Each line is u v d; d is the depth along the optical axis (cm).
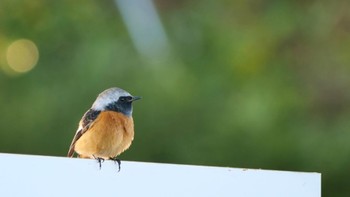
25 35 1814
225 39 1772
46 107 1627
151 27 1802
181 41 1800
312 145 1650
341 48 1859
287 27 1842
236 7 1864
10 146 1623
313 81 1822
